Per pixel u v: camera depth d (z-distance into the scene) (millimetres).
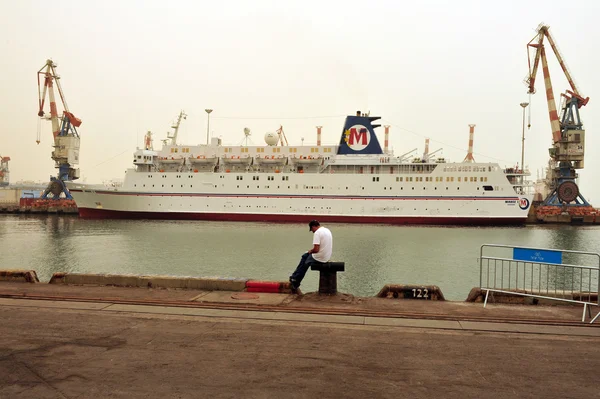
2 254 36656
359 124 68500
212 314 10531
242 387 6527
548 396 6367
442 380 6883
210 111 73875
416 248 40406
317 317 10367
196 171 70250
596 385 6758
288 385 6625
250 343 8477
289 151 68812
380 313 10688
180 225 60375
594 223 77688
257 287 13117
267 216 66812
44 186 170375
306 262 12836
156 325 9594
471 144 88062
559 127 78812
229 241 44156
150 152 70562
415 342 8664
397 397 6289
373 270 30547
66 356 7688
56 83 92688
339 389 6516
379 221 65375
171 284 13438
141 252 37531
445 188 64438
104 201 69938
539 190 112562
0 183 146875
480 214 64125
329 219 66188
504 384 6762
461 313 10883
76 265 31875
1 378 6746
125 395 6223
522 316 10633
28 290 12953
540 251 12078
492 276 29094
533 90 83625
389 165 66750
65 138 93812
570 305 11836
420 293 12453
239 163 69938
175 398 6160
